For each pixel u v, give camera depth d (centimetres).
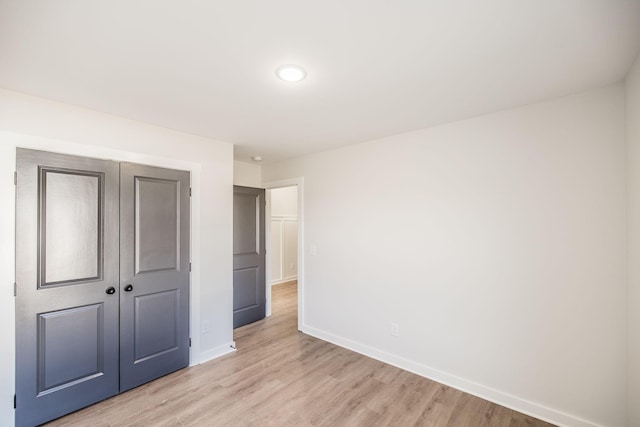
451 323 253
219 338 311
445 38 139
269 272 441
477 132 241
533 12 121
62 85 187
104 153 234
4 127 192
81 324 220
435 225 263
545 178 210
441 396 238
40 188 204
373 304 306
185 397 234
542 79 180
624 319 183
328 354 312
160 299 263
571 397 200
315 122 256
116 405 224
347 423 205
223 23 128
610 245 188
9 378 192
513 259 223
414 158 278
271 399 232
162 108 225
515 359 222
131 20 126
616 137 185
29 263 199
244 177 425
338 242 338
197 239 292
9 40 139
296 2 116
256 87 190
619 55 154
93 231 226
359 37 138
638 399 166
